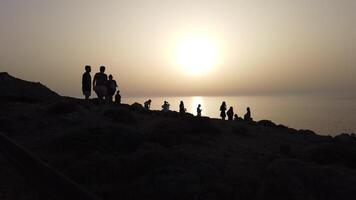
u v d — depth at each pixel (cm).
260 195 1045
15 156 1003
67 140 1483
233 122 2541
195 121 1914
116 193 1045
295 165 1139
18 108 2338
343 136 2306
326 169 1102
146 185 1071
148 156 1254
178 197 1022
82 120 1948
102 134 1520
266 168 1193
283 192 1034
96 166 1198
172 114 2477
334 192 1020
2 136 1137
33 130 1827
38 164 860
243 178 1130
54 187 785
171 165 1213
